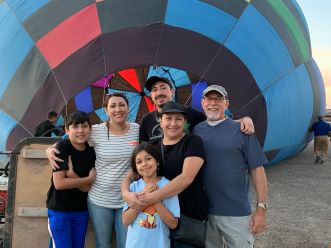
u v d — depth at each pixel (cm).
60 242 323
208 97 319
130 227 289
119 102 320
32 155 353
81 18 695
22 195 355
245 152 312
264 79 749
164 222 282
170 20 691
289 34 881
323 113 1176
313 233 510
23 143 353
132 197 279
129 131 334
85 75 647
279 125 817
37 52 694
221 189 312
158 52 663
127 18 684
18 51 711
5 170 457
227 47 710
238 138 311
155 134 338
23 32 721
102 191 322
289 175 909
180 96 982
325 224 548
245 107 710
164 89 352
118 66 650
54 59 677
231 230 314
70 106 1001
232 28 730
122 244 323
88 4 708
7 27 742
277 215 589
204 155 291
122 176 322
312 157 1202
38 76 675
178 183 277
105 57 654
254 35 760
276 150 891
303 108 927
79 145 322
